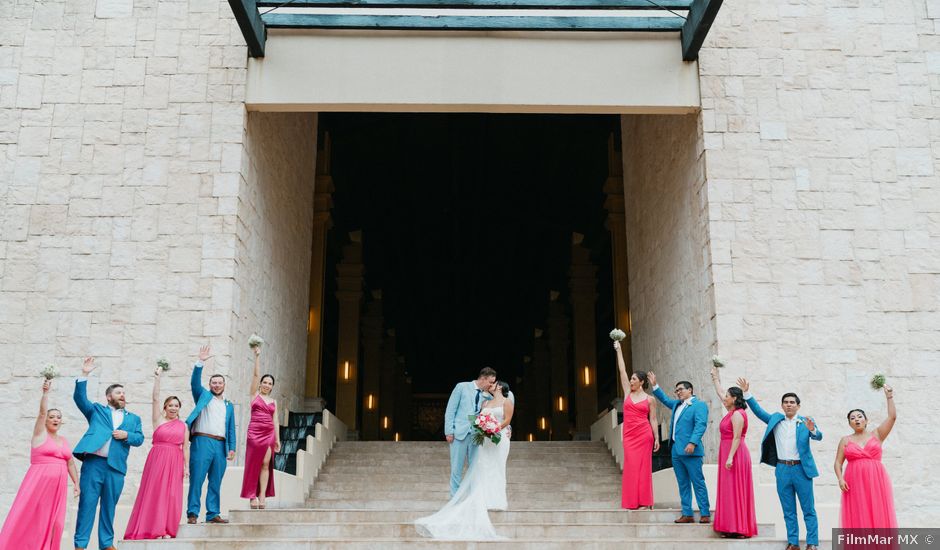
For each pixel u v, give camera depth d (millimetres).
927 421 10469
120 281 10828
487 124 19672
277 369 13555
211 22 11664
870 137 11391
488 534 7898
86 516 7520
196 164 11172
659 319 13844
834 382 10594
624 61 11461
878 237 11070
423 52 11422
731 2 11797
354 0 10711
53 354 10602
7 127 11289
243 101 11336
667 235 13266
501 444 8898
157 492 7816
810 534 7586
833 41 11703
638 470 9359
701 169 11375
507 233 26141
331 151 20266
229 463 10055
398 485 12898
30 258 10883
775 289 10867
